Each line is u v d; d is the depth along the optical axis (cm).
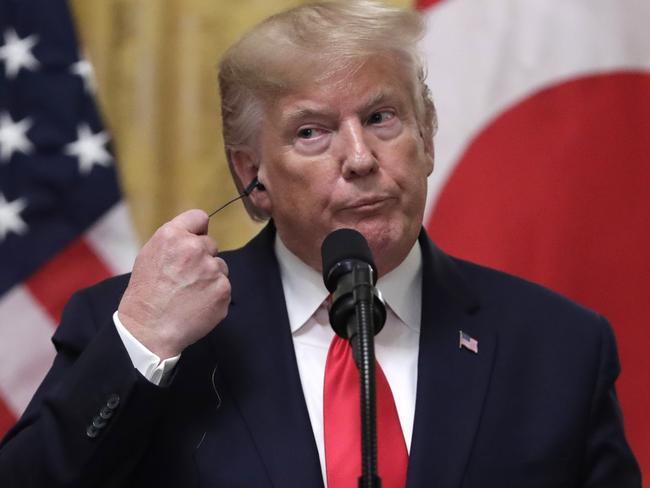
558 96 998
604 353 654
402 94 626
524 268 986
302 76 617
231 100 656
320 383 633
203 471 595
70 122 993
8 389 984
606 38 997
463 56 1002
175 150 998
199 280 598
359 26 620
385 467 595
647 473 963
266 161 646
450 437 606
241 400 616
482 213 991
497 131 996
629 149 987
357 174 612
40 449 584
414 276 668
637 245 981
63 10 1000
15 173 987
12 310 985
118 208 994
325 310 654
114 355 586
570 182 988
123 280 683
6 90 988
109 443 579
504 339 649
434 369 630
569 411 624
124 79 998
